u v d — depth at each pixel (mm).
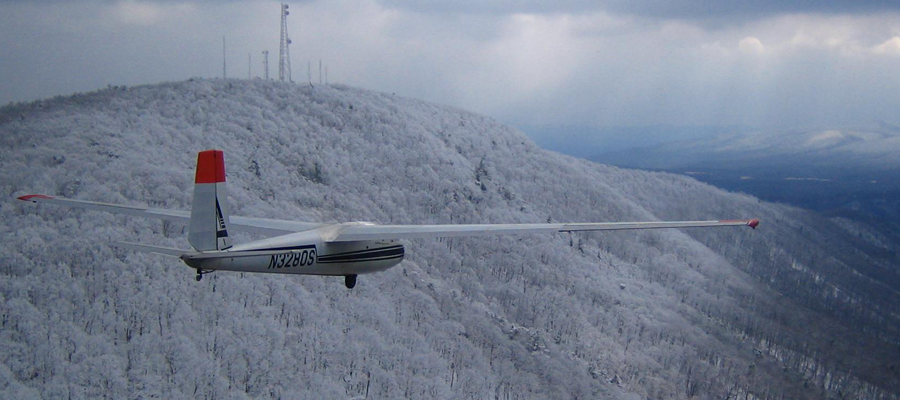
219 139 153000
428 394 94375
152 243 102875
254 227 36312
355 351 96500
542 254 146125
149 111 156625
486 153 198125
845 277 191250
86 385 79312
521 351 112625
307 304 101438
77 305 88812
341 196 150375
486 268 135875
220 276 100062
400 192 159750
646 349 126250
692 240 186000
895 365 136000
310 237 34094
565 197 188750
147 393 80125
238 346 89938
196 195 29750
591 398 106312
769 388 120750
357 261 36312
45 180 115938
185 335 88875
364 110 188875
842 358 135875
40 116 144500
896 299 181250
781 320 149875
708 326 140625
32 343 81688
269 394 86250
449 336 109812
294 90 189125
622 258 161875
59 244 98062
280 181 146250
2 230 99250
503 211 167000
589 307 134500
